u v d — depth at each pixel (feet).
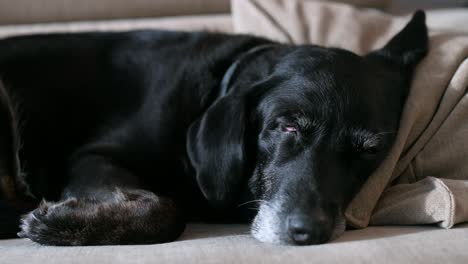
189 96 5.38
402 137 4.74
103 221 4.34
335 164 4.40
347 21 7.04
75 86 5.73
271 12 7.37
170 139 5.26
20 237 4.72
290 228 4.01
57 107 5.70
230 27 8.19
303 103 4.47
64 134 5.65
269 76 4.90
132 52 5.78
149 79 5.55
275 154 4.58
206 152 4.78
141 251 3.68
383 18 7.14
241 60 5.30
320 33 7.03
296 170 4.33
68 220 4.34
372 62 5.06
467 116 4.76
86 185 4.83
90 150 5.22
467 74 4.93
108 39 5.97
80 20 8.52
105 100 5.62
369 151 4.54
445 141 4.75
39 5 8.31
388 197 4.67
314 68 4.70
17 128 5.56
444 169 4.75
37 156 5.65
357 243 3.75
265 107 4.72
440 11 8.79
